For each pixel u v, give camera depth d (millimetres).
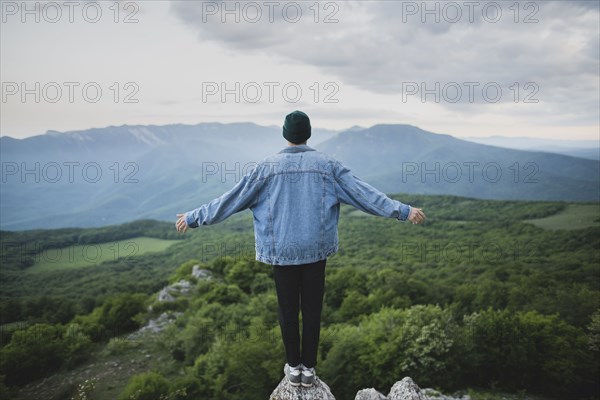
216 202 2568
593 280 48219
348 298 43750
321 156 2588
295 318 2701
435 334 27953
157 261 85312
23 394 25453
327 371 27672
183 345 29250
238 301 39781
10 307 44969
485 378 30703
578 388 29672
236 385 25281
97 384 25766
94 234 109500
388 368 27328
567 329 31516
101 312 37438
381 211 2445
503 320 31109
